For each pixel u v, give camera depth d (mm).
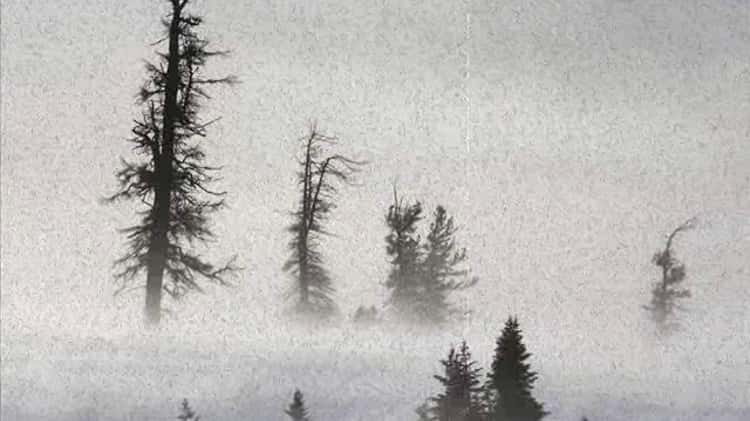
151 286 48656
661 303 61250
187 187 51844
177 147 51969
